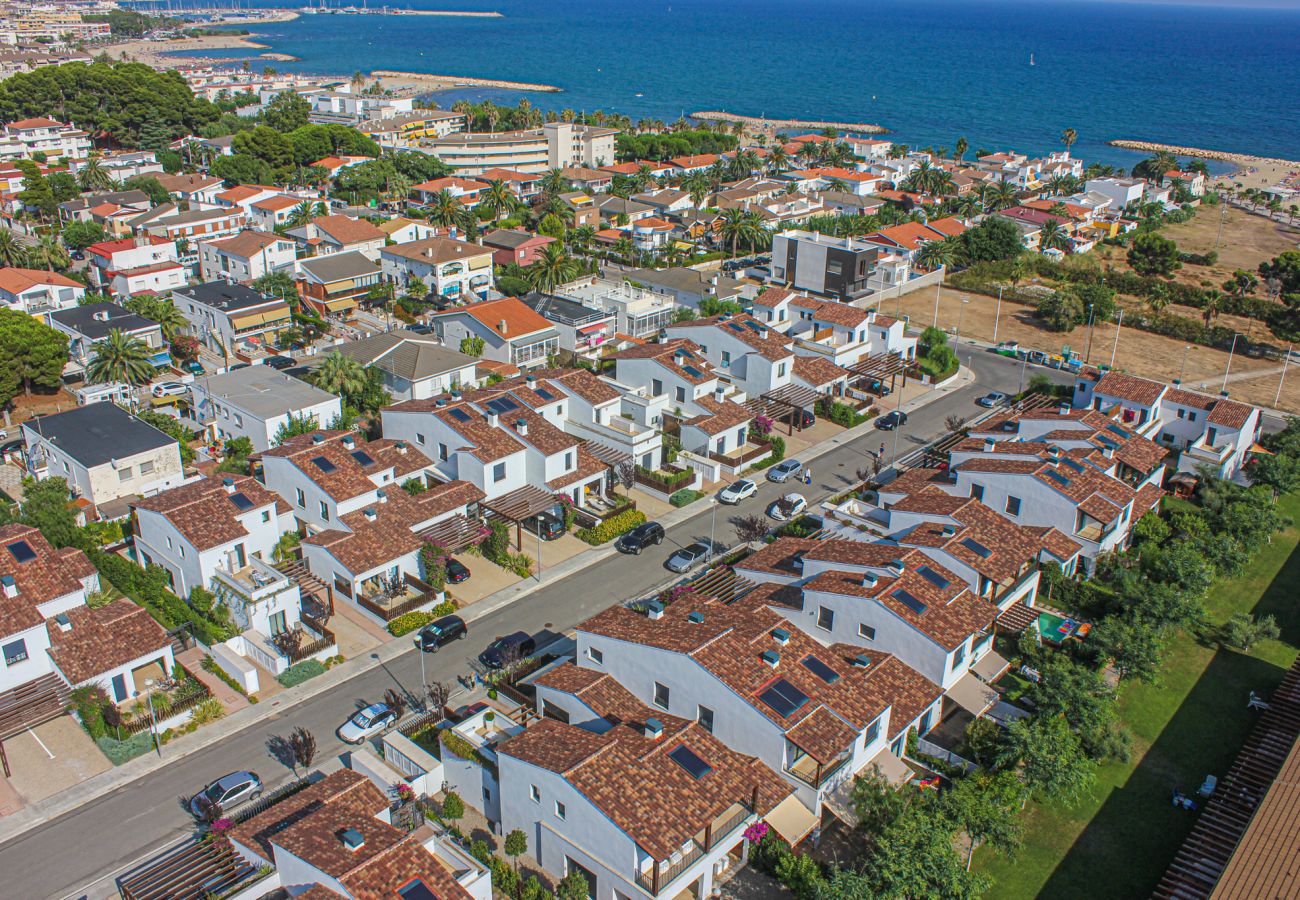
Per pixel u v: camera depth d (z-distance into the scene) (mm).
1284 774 45281
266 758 52812
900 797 44750
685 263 163125
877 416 102125
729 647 49969
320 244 147375
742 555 73562
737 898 43906
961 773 49750
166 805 49375
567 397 87250
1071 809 50375
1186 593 64000
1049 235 180375
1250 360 125938
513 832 45219
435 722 54438
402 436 82312
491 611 66562
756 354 98438
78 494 78875
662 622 53125
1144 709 58406
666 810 41875
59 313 110125
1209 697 59812
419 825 45438
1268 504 77062
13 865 45500
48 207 168000
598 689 51062
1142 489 77812
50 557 60094
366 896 37031
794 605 58875
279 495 74188
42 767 52031
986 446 78562
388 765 50781
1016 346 126125
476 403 81000
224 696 57750
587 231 168750
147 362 99375
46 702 53500
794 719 46562
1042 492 70125
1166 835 48750
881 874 40594
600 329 114875
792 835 44750
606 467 81500
